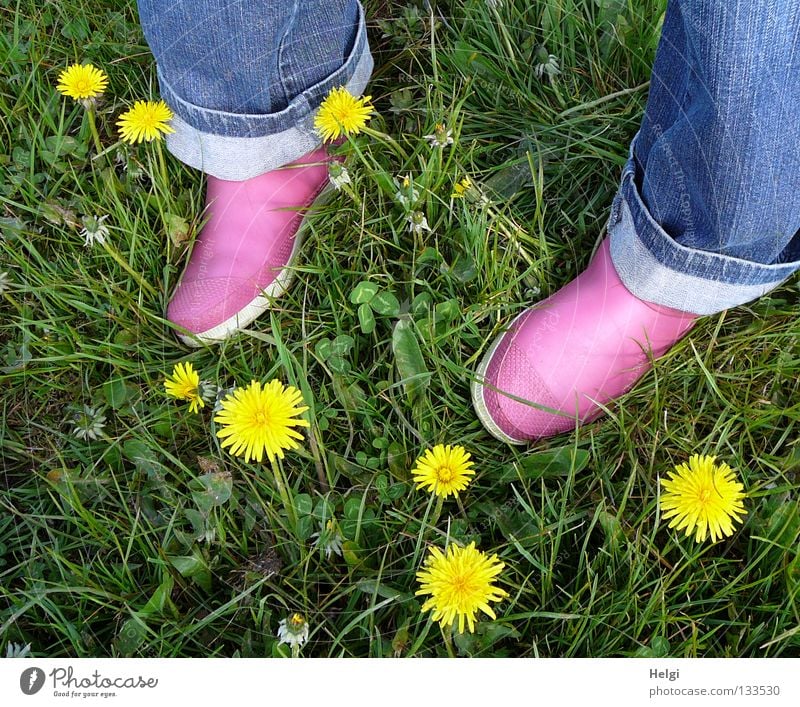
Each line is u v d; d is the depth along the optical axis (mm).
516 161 1153
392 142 1119
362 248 1082
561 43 1245
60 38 1312
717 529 768
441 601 746
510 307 1048
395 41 1316
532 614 840
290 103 999
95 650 875
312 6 923
